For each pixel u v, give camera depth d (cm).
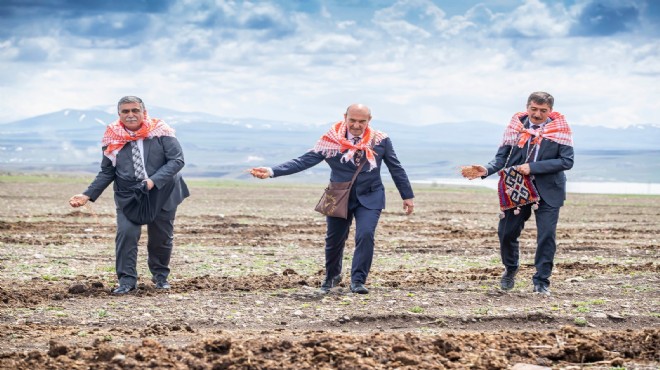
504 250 1185
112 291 1141
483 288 1205
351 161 1134
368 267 1149
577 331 841
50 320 966
